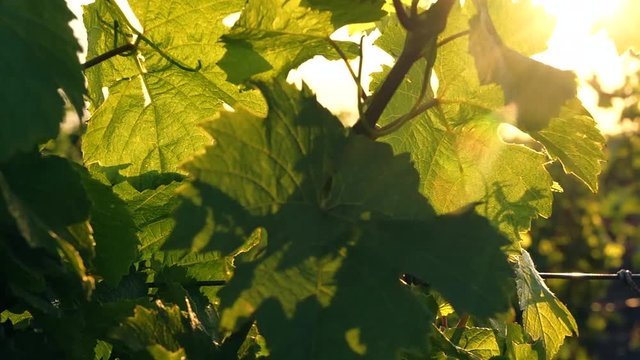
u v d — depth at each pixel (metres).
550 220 3.73
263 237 0.58
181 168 0.55
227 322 0.55
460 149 0.70
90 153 0.70
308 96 0.58
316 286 0.57
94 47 0.70
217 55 0.68
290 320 0.56
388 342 0.56
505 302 0.57
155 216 0.68
